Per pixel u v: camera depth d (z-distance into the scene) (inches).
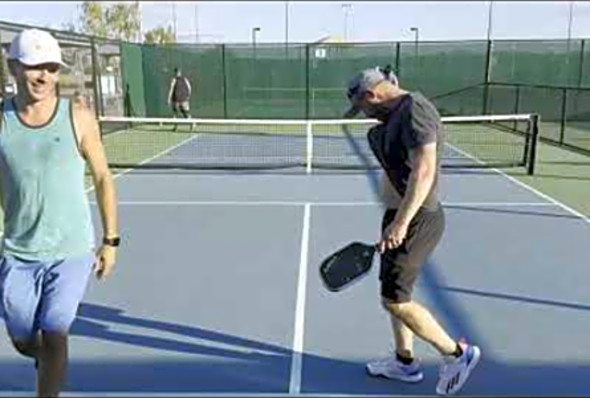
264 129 682.2
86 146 104.3
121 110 668.1
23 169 99.1
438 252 232.8
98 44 603.2
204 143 570.6
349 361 147.6
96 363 145.9
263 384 137.0
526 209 305.6
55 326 102.9
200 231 265.3
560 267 216.2
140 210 303.7
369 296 187.8
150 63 738.2
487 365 145.5
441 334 126.2
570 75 716.0
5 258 104.7
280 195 340.5
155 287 197.0
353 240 251.3
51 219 102.1
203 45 754.2
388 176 122.0
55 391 104.1
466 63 737.0
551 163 449.7
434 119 113.7
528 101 640.4
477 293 192.2
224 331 164.6
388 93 117.8
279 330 165.0
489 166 433.7
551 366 145.1
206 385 136.3
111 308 179.5
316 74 755.4
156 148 539.5
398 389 134.8
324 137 610.2
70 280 104.4
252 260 225.1
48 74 96.1
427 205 119.0
